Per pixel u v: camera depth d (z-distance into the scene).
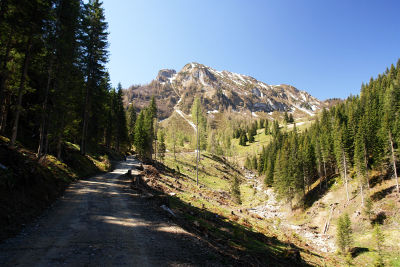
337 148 50.78
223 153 136.38
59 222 10.59
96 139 40.12
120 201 15.91
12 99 24.34
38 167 16.41
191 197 28.89
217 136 181.00
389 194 37.34
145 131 60.09
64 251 7.37
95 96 34.19
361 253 27.38
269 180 79.88
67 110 24.56
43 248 7.48
